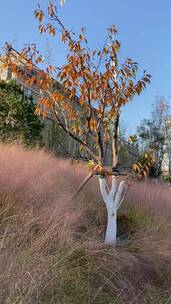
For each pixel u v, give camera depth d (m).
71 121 5.95
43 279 3.86
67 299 4.01
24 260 3.85
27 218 4.93
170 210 8.49
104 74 5.60
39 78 5.64
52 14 5.71
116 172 5.86
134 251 5.44
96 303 4.16
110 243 5.46
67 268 4.51
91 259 4.79
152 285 5.08
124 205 7.49
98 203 7.03
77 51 5.55
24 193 5.57
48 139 13.72
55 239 4.77
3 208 5.07
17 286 3.40
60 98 5.57
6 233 4.31
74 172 8.22
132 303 4.43
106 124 5.93
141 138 24.34
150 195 8.58
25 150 8.19
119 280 4.73
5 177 5.58
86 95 5.61
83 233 5.51
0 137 10.12
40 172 6.67
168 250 5.68
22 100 12.91
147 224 6.78
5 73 12.74
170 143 23.33
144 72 5.74
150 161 5.95
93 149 6.11
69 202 5.84
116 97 5.71
